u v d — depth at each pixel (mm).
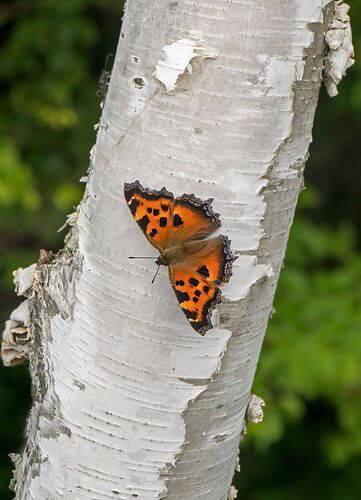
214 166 684
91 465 720
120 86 693
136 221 685
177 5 675
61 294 718
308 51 681
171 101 682
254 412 745
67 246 723
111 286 701
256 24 672
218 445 724
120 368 706
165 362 702
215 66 676
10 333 753
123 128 692
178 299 682
